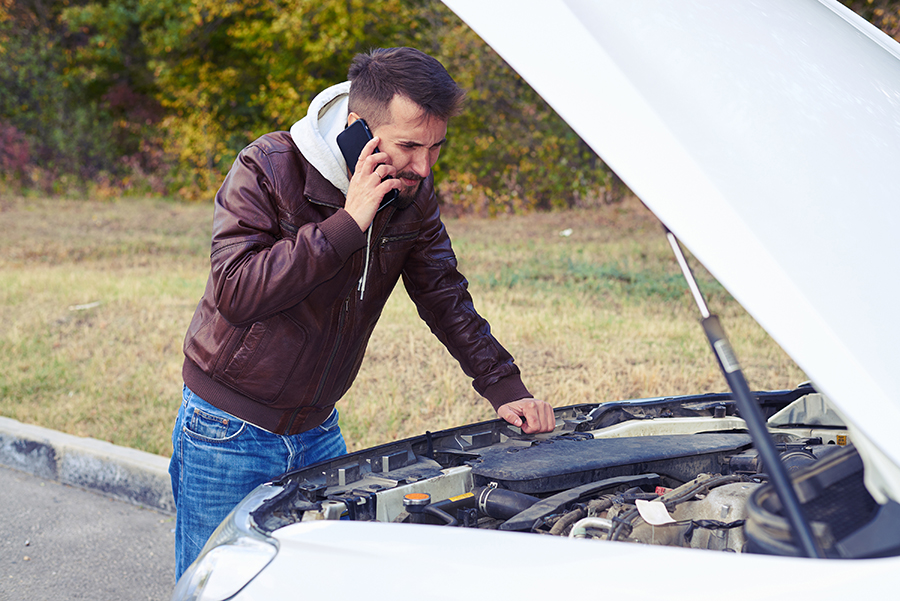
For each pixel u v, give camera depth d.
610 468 2.09
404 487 1.96
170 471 2.41
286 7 15.40
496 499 1.96
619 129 1.23
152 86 18.11
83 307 8.05
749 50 1.49
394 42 14.48
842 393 1.09
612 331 6.48
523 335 6.45
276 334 2.17
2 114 17.59
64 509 4.34
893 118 1.54
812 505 1.24
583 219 12.22
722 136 1.28
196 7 16.02
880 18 9.95
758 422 1.24
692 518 1.84
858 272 1.19
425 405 5.23
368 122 1.96
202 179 16.81
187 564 2.37
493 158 13.69
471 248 10.38
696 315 6.92
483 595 1.27
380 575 1.36
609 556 1.26
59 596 3.43
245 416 2.24
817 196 1.26
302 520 1.74
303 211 2.10
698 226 1.17
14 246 11.70
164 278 9.39
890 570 1.08
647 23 1.41
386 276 2.30
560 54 1.29
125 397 5.59
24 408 5.42
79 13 17.34
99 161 17.66
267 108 15.60
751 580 1.14
